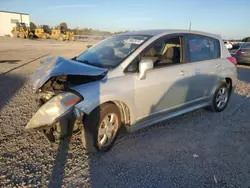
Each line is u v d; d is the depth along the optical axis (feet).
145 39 12.45
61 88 10.25
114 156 10.87
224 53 17.12
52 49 73.36
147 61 11.06
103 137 10.94
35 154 10.73
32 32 142.51
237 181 9.36
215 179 9.45
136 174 9.62
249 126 14.92
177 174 9.70
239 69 40.55
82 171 9.67
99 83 10.35
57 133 10.05
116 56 12.03
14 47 74.79
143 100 11.80
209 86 15.79
